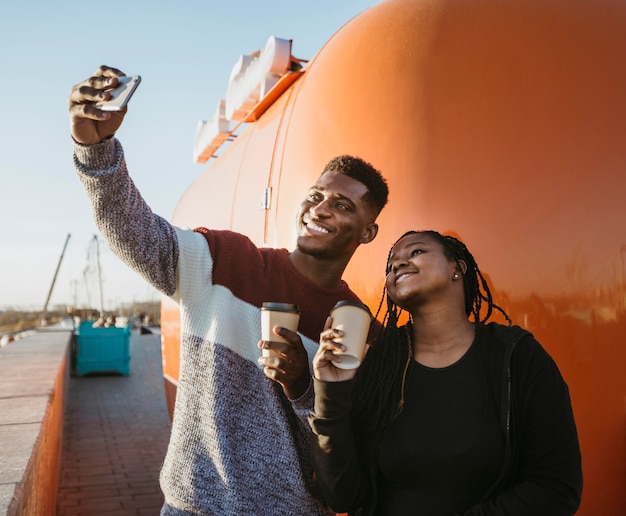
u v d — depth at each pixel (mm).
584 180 1414
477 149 1504
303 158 1887
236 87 2754
